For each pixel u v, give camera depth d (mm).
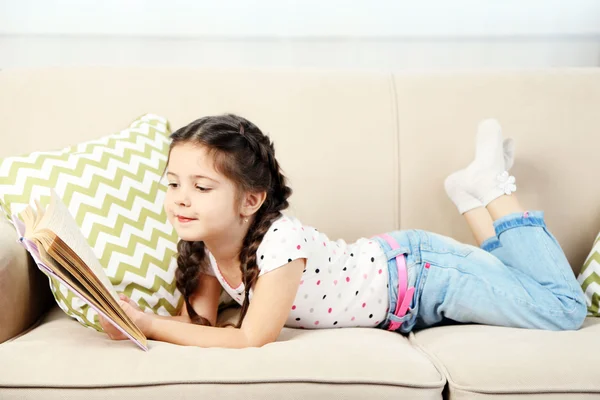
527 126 1708
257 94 1718
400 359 1077
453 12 2135
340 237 1649
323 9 2127
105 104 1701
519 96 1733
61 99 1701
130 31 2096
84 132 1680
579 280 1552
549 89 1742
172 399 1002
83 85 1719
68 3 2074
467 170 1581
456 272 1406
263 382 1011
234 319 1437
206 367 1028
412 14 2135
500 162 1567
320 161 1670
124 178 1437
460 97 1735
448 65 2162
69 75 1732
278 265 1227
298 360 1048
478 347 1154
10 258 1247
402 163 1684
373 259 1418
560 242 1659
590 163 1686
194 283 1360
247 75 1747
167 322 1186
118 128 1685
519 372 1057
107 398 1001
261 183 1262
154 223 1427
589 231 1661
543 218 1545
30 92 1706
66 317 1392
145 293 1347
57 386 1004
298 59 2156
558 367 1065
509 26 2137
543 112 1719
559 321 1365
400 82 1762
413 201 1669
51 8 2072
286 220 1310
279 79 1744
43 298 1425
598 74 1780
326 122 1698
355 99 1725
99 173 1410
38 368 1030
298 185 1655
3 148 1661
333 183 1661
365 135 1694
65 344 1122
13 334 1252
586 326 1412
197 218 1204
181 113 1699
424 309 1438
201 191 1205
